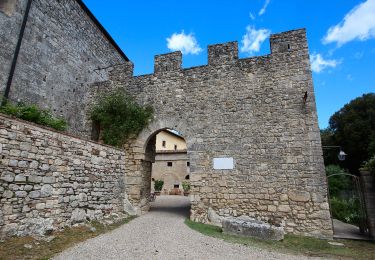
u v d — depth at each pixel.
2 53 7.79
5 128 5.07
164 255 4.90
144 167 10.48
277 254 5.46
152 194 16.33
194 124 9.79
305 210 7.82
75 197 6.82
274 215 8.05
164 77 10.80
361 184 8.46
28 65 8.67
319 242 6.91
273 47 9.55
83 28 11.88
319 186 7.88
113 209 8.62
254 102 9.25
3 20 7.89
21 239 4.97
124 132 10.47
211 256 5.02
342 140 22.45
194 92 10.15
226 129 9.33
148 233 6.74
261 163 8.62
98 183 7.91
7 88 7.77
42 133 5.95
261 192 8.38
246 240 6.64
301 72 8.97
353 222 10.71
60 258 4.39
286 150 8.46
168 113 10.29
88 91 11.95
